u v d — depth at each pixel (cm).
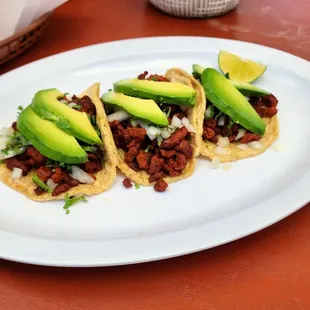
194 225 48
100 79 68
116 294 44
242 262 46
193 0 78
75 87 67
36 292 45
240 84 61
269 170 55
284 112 62
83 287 45
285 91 64
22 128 53
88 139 53
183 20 82
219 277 45
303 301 43
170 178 54
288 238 48
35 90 66
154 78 60
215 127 58
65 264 44
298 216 49
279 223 49
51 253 45
